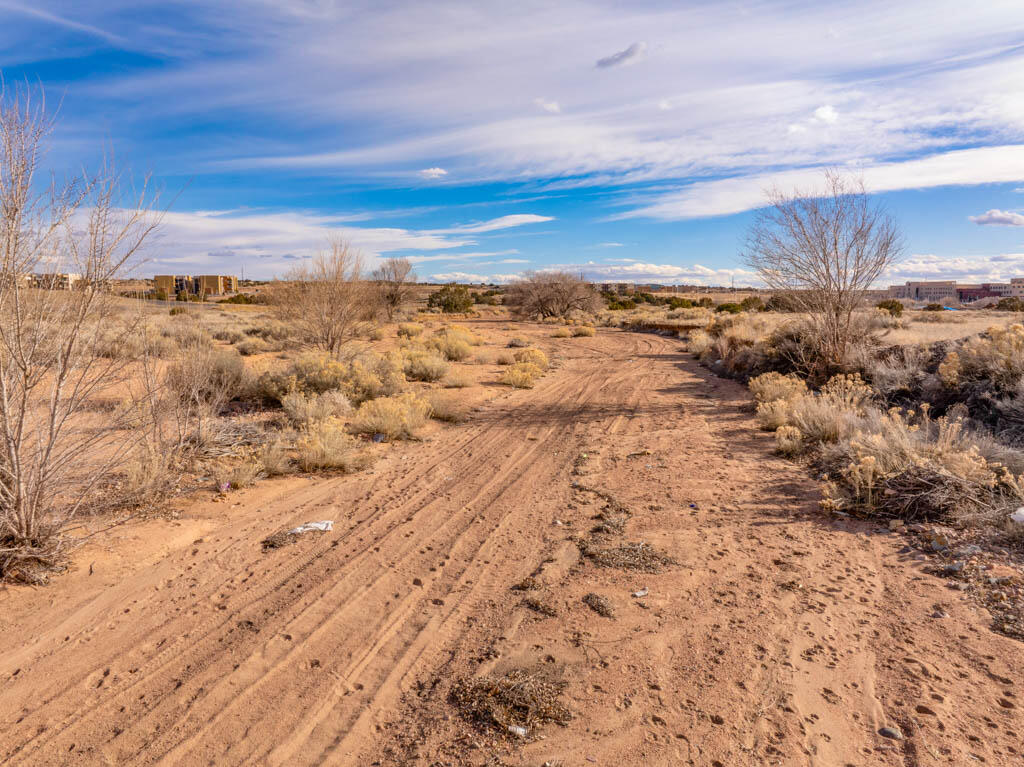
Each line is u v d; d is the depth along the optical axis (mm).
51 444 4410
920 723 2895
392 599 4340
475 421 11117
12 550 4273
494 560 5000
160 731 2955
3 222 3902
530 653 3604
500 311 69438
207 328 24578
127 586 4426
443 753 2793
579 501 6492
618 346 29297
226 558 4988
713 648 3602
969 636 3637
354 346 18750
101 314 4527
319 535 5551
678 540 5324
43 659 3516
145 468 6285
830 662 3432
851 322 15383
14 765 2717
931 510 5551
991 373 8922
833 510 5902
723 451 8477
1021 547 4676
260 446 8281
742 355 17562
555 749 2795
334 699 3213
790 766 2650
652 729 2908
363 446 8906
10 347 4117
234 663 3529
